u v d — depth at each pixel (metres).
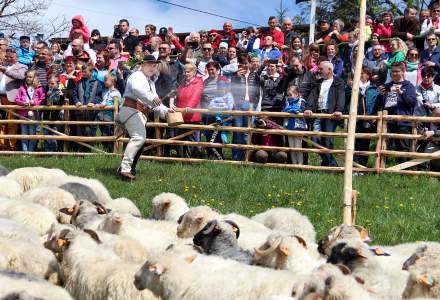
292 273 7.02
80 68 18.44
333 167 15.80
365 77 16.44
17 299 6.13
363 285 6.51
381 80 16.70
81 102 17.92
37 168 12.89
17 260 7.61
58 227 8.48
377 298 6.37
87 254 7.77
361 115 15.85
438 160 15.48
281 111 16.67
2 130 18.47
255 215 11.49
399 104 15.67
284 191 14.05
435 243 8.35
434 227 11.91
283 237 7.65
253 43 19.61
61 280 7.92
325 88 16.16
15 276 6.64
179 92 17.11
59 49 22.53
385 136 15.55
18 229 8.53
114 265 7.52
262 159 16.17
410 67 16.36
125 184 14.58
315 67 17.36
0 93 18.47
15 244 7.77
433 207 13.13
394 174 15.48
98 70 18.39
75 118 18.08
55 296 6.41
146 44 21.14
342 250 7.48
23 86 18.25
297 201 13.45
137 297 7.19
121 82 18.38
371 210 12.93
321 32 20.23
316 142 16.39
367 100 16.31
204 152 17.83
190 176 15.20
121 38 21.66
